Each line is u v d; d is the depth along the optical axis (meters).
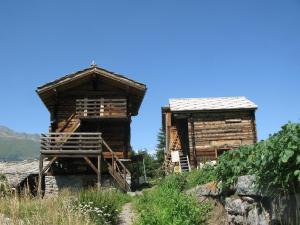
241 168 7.96
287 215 5.71
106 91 25.84
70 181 25.14
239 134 28.77
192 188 12.98
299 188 5.43
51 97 25.73
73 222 9.34
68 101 25.75
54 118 25.41
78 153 22.91
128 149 25.59
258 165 6.46
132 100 27.19
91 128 25.80
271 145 6.09
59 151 22.84
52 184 25.14
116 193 18.48
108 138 25.64
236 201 7.82
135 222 11.12
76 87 25.78
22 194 12.06
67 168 25.39
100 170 23.44
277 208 6.00
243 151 8.43
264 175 6.32
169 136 31.59
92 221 10.31
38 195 12.18
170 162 30.33
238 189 7.77
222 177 8.84
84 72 24.88
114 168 23.72
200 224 9.20
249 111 29.09
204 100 31.11
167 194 13.49
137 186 29.19
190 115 29.02
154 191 17.08
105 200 13.06
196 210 9.52
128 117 24.66
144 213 10.18
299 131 5.92
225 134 28.77
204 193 10.48
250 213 7.06
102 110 25.19
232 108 28.70
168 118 31.97
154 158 55.16
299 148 5.50
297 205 5.39
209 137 28.72
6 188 11.71
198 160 28.33
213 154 28.47
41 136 23.05
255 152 7.77
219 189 9.27
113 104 25.30
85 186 25.12
